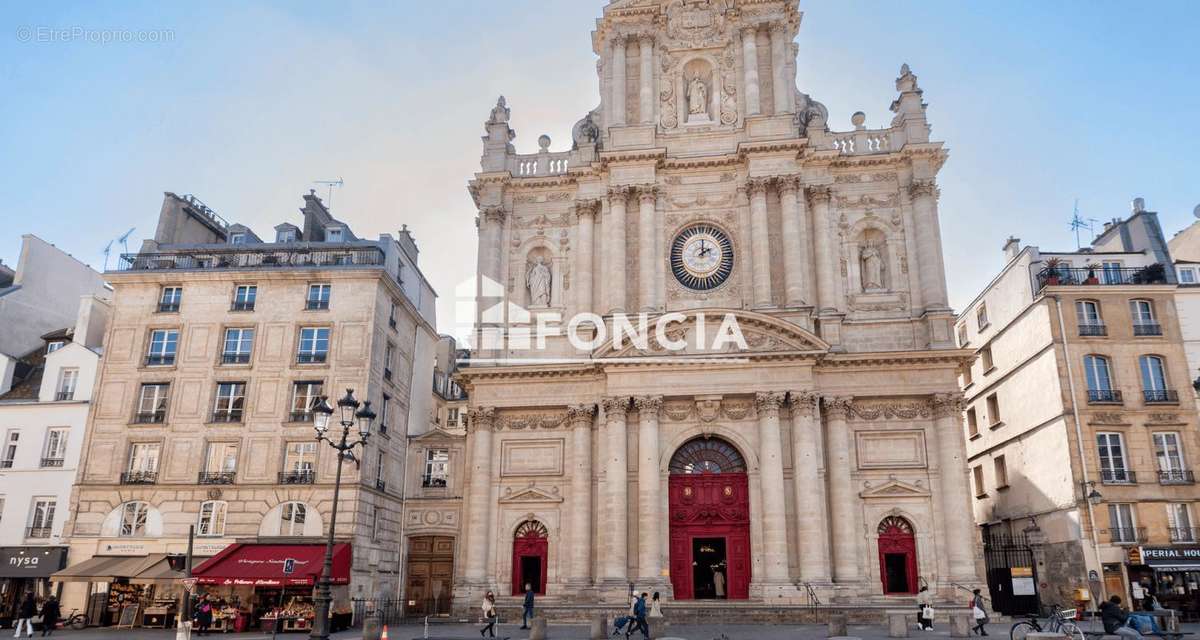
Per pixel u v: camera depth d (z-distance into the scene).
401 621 33.56
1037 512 36.28
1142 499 32.75
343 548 31.39
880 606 29.83
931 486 32.41
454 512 37.44
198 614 28.83
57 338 39.28
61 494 34.25
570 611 30.75
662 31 39.47
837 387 33.56
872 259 35.72
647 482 32.50
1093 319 35.53
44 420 35.38
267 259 36.56
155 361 35.00
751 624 28.91
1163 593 31.47
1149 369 34.72
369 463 34.06
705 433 33.53
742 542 32.84
